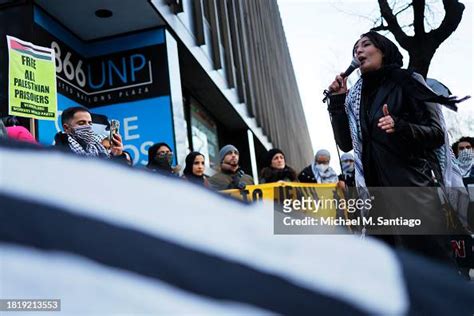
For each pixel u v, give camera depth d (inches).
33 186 21.3
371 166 86.5
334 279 30.2
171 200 24.5
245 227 26.8
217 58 508.1
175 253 23.6
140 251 22.6
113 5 323.0
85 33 354.6
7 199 20.7
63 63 334.3
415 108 85.1
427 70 161.0
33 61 171.2
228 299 24.7
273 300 26.7
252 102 709.9
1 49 294.7
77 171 22.4
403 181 80.0
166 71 358.9
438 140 82.4
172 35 382.0
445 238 78.4
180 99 371.9
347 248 31.7
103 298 21.2
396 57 90.7
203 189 26.0
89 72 364.2
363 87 90.6
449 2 166.6
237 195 29.4
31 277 20.3
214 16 515.2
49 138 283.0
